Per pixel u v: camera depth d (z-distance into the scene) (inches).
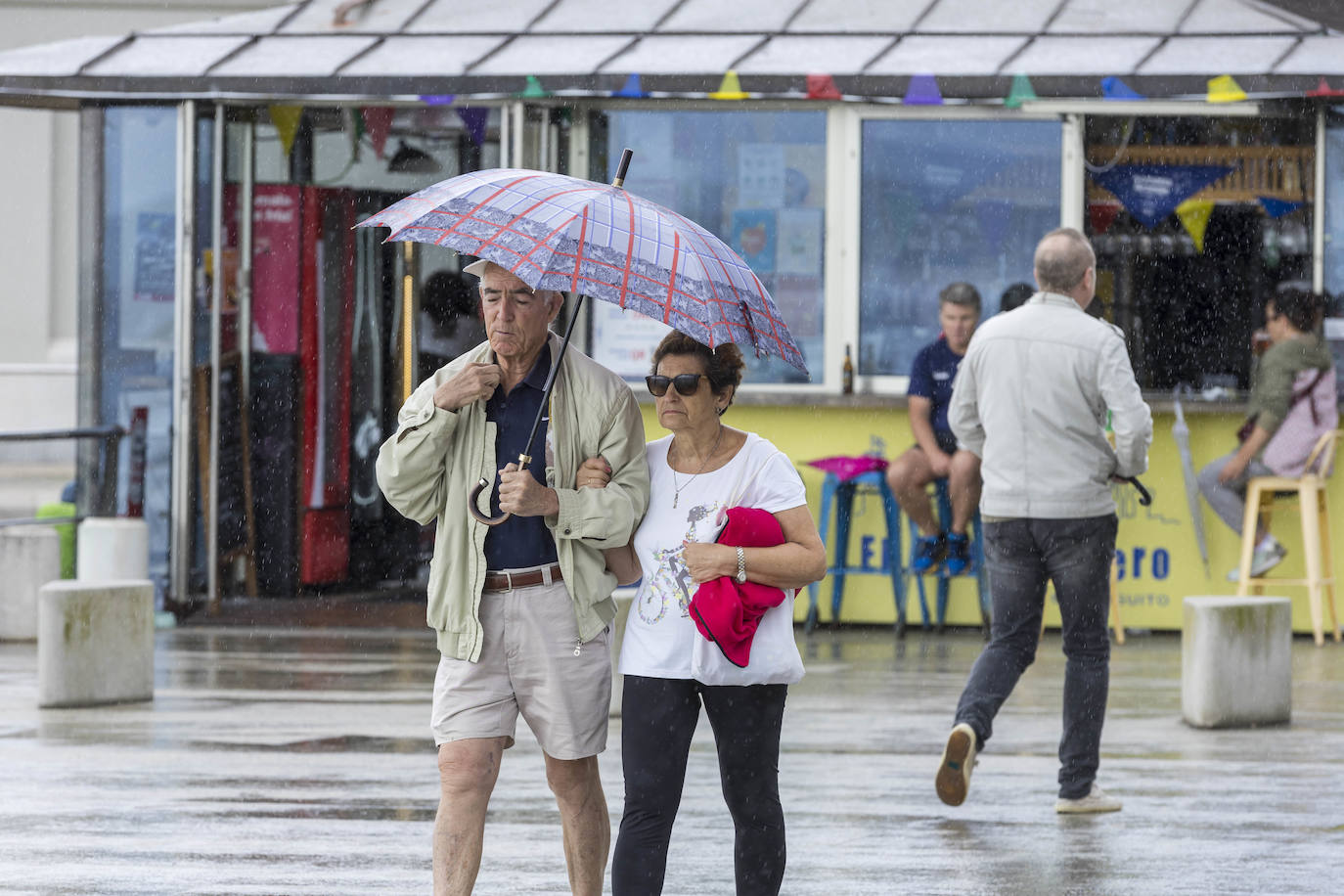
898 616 1330.0
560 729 556.7
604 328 1389.0
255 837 761.0
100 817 797.2
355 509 1582.2
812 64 1338.6
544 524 557.3
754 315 546.0
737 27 1397.6
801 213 1385.3
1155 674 1197.1
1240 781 884.6
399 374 1567.4
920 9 1396.4
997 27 1374.3
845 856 740.7
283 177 1488.7
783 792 858.8
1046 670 1214.3
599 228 526.6
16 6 2736.2
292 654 1263.5
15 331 2874.0
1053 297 814.5
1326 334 1362.0
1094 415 799.1
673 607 558.9
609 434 564.4
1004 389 805.9
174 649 1284.4
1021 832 780.6
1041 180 1364.4
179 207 1409.9
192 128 1409.9
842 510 1357.0
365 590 1565.0
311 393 1523.1
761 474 565.3
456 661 559.2
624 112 1391.5
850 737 988.6
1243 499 1322.6
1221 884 697.6
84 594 1069.8
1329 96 1286.9
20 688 1141.7
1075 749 812.6
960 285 1318.9
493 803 830.5
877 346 1382.9
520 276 513.3
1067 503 795.4
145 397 1429.6
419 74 1359.5
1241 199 1439.5
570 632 555.8
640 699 558.9
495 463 556.1
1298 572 1341.0
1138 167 1450.5
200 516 1429.6
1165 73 1291.8
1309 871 717.9
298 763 912.3
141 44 1444.4
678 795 562.3
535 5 1441.9
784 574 551.8
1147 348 1471.5
